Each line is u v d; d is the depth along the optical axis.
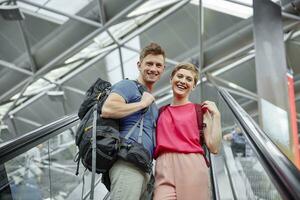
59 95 25.05
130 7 18.73
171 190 4.50
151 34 22.84
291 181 2.81
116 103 4.40
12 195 4.91
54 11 18.94
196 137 4.72
